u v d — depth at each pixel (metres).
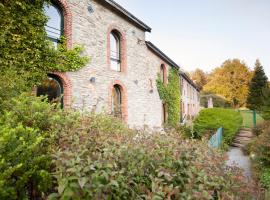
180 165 3.11
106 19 10.62
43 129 3.80
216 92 45.47
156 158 3.07
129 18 12.09
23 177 2.60
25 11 6.93
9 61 6.52
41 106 3.97
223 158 3.88
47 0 7.64
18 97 4.43
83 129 3.65
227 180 3.45
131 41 12.57
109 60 10.71
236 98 44.41
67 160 2.36
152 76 15.11
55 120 3.82
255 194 4.16
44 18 7.42
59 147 3.25
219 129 12.45
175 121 18.89
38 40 7.25
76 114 4.52
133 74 12.62
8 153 2.59
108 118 5.50
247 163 9.40
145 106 13.82
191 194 2.66
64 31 8.57
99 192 2.29
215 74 49.75
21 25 6.83
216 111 14.57
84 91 9.13
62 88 8.46
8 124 3.12
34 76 7.12
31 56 7.07
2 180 2.22
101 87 10.05
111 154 2.66
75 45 8.77
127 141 3.29
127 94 11.91
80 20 9.14
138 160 2.93
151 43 14.32
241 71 44.94
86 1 9.49
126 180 2.61
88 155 2.68
